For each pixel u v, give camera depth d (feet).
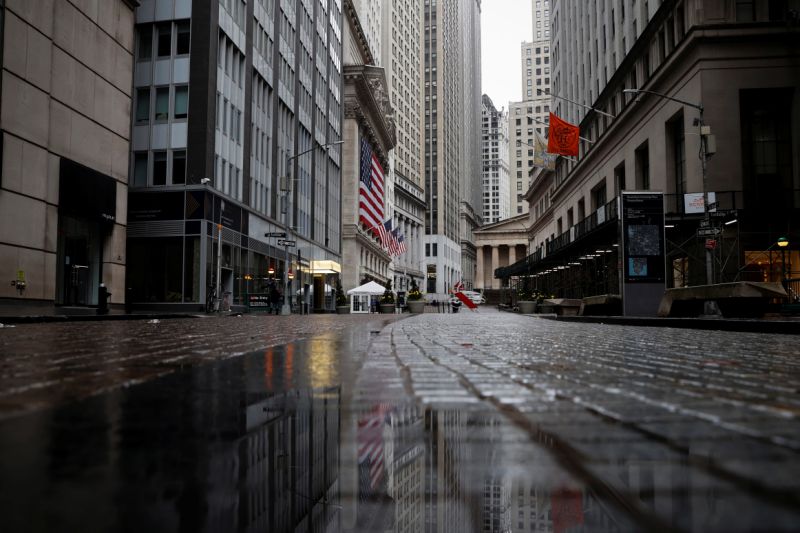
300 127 173.99
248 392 9.86
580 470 4.77
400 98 400.88
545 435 6.24
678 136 119.85
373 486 4.70
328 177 205.57
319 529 4.09
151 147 113.39
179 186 111.34
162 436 6.25
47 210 81.66
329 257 206.08
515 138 564.30
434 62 485.56
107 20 96.02
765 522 3.34
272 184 148.77
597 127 177.27
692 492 4.02
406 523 4.22
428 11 490.90
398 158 393.70
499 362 15.43
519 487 4.33
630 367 14.24
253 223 135.44
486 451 5.54
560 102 234.58
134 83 114.52
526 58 557.74
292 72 165.58
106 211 95.14
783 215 100.37
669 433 6.23
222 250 119.03
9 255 74.64
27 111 77.87
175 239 111.45
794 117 104.73
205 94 112.68
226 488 4.42
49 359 15.49
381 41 370.94
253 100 138.00
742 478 4.40
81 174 88.79
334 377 12.01
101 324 46.06
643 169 139.64
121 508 3.84
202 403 8.67
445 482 4.56
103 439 6.05
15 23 75.77
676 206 116.16
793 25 101.71
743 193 103.45
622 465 4.91
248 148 132.46
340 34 225.97
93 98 92.38
